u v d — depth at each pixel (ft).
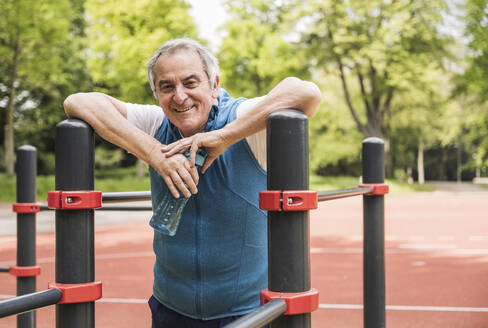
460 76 88.63
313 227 39.73
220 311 5.94
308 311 4.22
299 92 4.80
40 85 85.25
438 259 25.26
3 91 87.10
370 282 8.50
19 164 9.74
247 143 5.55
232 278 5.86
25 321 9.34
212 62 5.56
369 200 8.50
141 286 19.33
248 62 87.56
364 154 8.45
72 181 4.28
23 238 9.78
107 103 5.18
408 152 171.32
